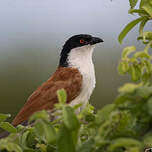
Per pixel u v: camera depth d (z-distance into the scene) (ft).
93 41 38.14
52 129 15.40
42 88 36.27
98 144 14.58
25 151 19.79
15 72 54.29
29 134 20.56
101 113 15.07
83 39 38.17
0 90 51.80
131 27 20.21
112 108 15.02
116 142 13.73
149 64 16.83
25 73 54.65
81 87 36.88
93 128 17.60
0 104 50.85
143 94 14.34
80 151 15.16
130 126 15.71
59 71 37.81
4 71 53.57
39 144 20.45
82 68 37.63
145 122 14.99
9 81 53.06
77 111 27.73
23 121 34.58
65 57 38.78
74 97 36.42
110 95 51.31
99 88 51.39
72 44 38.47
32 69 55.06
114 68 53.01
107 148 14.29
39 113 15.38
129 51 16.78
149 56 16.55
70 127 14.76
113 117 15.17
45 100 35.37
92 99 50.80
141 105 14.62
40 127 15.37
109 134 15.08
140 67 17.10
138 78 17.31
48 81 37.17
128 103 14.99
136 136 14.73
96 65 53.06
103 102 50.88
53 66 56.54
